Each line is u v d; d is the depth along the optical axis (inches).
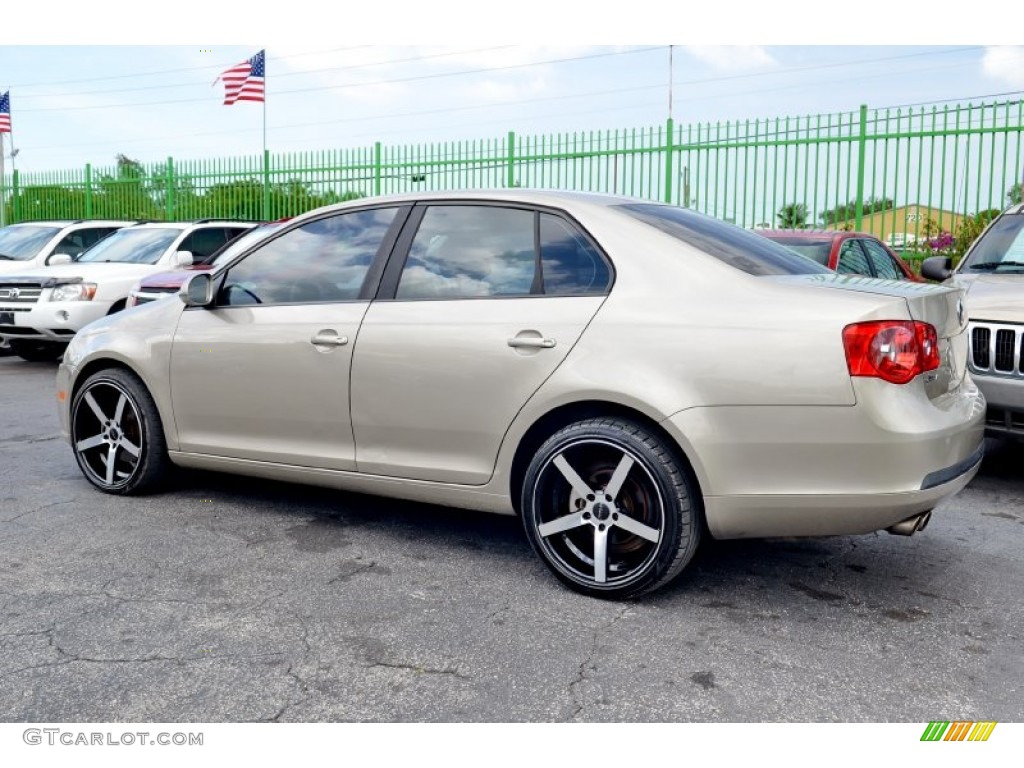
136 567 155.9
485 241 157.0
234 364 176.1
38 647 125.2
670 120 532.7
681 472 136.0
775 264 148.6
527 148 589.6
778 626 135.4
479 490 152.9
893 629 135.0
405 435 158.2
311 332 166.7
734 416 131.3
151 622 133.6
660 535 137.2
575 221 150.3
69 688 114.3
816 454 128.3
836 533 131.7
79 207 882.1
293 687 115.3
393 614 137.7
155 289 355.9
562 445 142.9
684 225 154.5
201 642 127.3
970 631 134.6
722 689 116.3
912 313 129.9
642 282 141.8
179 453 187.8
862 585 152.3
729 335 132.3
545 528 146.3
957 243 470.3
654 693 114.9
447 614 137.9
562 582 147.7
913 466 126.3
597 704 112.1
